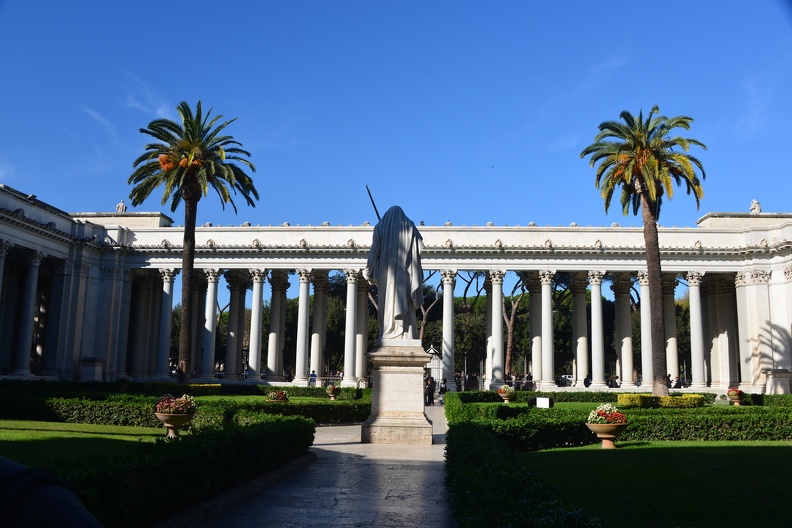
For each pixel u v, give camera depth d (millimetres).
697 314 72188
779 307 70375
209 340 73688
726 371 76500
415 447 24250
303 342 73000
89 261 73062
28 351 64125
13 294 71625
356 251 73812
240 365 80250
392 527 11695
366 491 15289
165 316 74875
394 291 25766
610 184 54375
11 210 61906
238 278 80438
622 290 77625
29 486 2498
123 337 74562
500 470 11305
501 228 75125
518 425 24969
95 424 31344
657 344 53094
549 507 8656
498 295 73125
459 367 115688
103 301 73812
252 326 73875
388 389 25562
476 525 8328
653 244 53750
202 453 13172
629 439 28641
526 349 110250
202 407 28938
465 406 34750
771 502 14125
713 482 16594
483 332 106500
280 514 12797
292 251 74375
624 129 54031
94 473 9680
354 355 73000
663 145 54250
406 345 25656
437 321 108000
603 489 15719
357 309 79125
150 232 76312
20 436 23688
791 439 28750
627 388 73438
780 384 63969
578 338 77562
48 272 76188
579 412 29000
